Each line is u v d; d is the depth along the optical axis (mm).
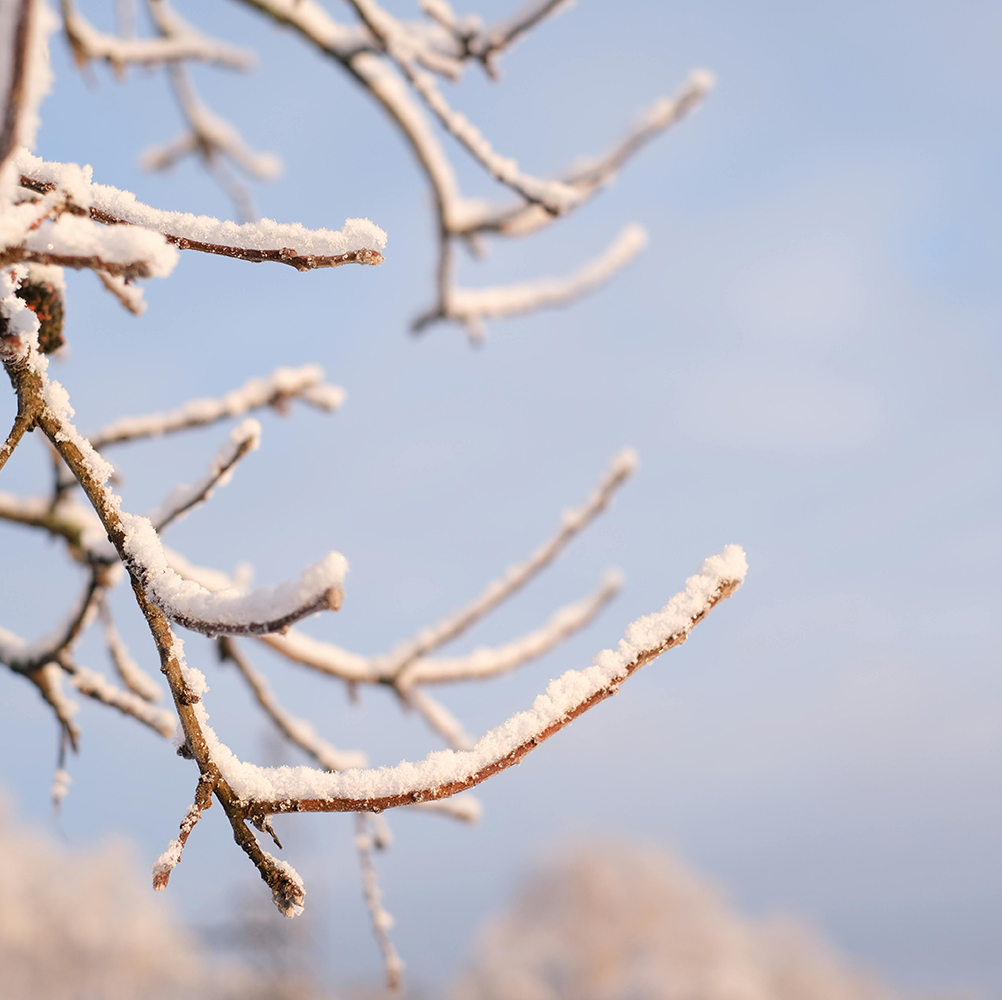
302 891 1017
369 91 3234
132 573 1056
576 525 2748
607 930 24516
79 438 1157
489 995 24031
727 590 1049
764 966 24125
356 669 2762
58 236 914
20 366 1145
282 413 2705
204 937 12445
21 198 1051
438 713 2814
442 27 3047
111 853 20438
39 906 19016
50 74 1048
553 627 2838
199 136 4441
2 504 2488
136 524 1096
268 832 1046
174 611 989
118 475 2551
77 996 18281
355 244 1056
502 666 2803
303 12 3080
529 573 2770
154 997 17328
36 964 18500
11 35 655
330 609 885
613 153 3340
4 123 692
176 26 3852
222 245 1046
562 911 25453
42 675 2346
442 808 2678
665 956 23797
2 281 1156
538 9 2951
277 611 902
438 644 2766
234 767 1050
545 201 2568
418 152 3371
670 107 3266
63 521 2527
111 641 2576
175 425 2582
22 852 19750
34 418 1146
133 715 2383
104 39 3424
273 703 2666
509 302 3803
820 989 23516
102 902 19359
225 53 3869
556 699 1041
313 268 1057
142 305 1664
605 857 26391
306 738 2697
